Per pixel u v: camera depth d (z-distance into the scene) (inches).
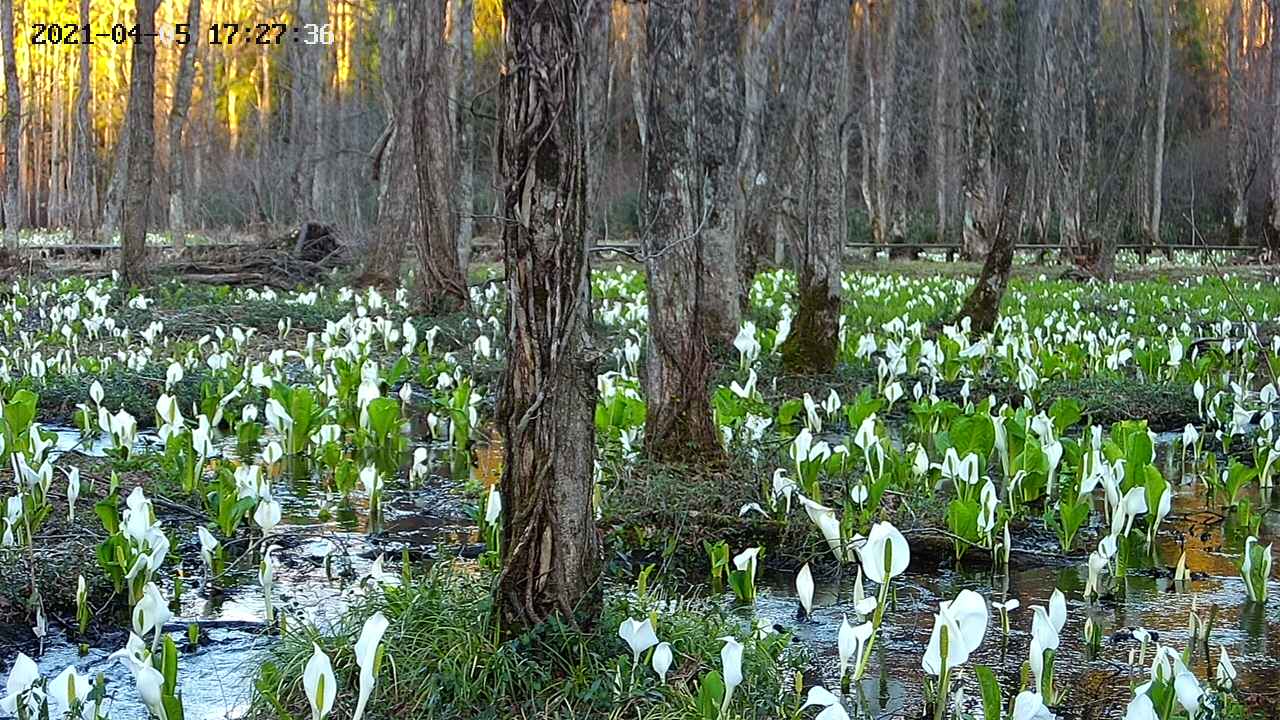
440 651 184.2
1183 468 363.6
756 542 273.6
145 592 185.3
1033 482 298.2
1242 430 376.8
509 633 185.2
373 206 1397.6
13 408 311.3
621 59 1111.0
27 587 227.9
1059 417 344.8
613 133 1405.0
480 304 710.5
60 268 950.4
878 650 217.2
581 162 182.7
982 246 1466.5
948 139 1743.4
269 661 191.3
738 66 532.7
